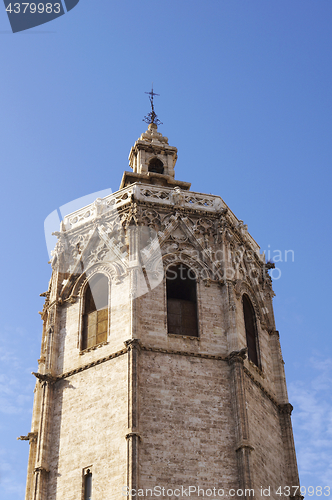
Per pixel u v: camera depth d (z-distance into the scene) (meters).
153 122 68.94
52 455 48.50
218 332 51.81
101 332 52.28
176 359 49.88
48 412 49.97
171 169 65.00
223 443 47.38
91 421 48.44
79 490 46.41
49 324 53.84
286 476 51.19
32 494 47.66
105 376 49.62
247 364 52.03
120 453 46.25
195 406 48.28
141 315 51.12
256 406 50.81
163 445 46.41
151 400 47.84
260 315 56.81
